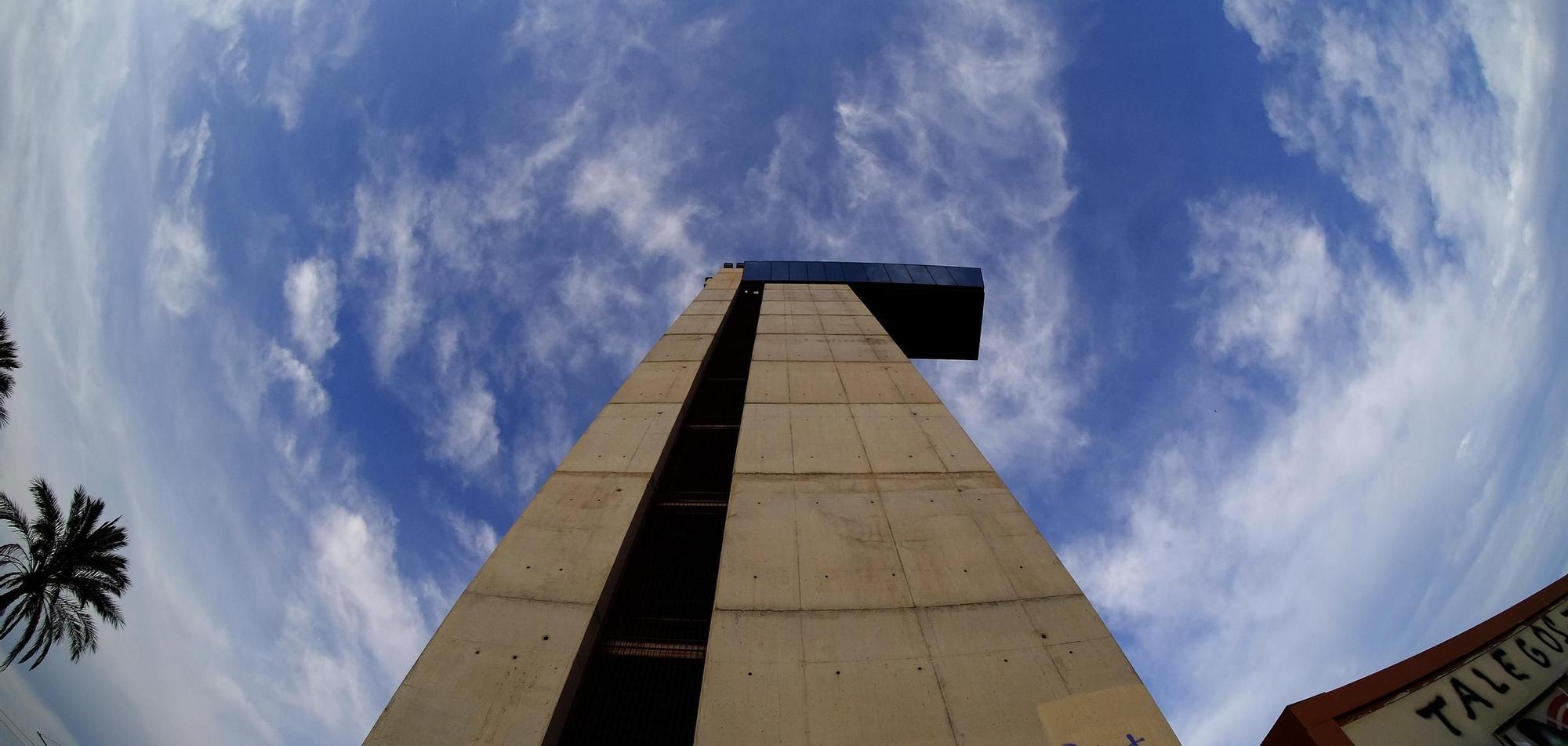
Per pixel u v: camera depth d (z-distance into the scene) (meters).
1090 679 5.20
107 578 18.88
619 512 7.43
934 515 7.28
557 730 5.11
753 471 8.20
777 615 5.86
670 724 5.80
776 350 12.94
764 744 4.74
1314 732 4.30
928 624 5.75
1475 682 4.75
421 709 5.02
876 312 21.89
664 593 7.52
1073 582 6.25
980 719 4.91
